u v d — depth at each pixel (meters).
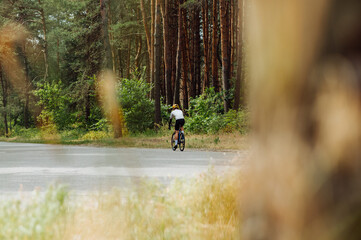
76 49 43.25
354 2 0.64
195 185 6.24
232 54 47.41
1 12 51.94
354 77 0.63
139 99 35.78
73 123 44.34
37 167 14.76
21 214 4.56
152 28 44.03
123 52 60.47
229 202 5.35
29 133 55.41
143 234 4.02
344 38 0.64
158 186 5.39
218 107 33.62
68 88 45.41
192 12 48.94
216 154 19.27
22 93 60.31
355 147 0.63
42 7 52.09
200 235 4.23
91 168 13.75
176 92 39.38
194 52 49.56
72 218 4.48
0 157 19.95
